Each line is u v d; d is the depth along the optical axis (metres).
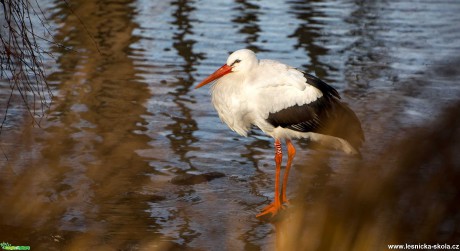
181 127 13.98
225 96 11.98
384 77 16.64
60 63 16.92
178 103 15.10
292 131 11.88
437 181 10.73
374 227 10.30
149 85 15.95
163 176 11.98
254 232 10.40
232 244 9.99
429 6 22.52
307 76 12.07
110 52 17.88
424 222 10.27
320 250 9.90
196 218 10.70
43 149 12.72
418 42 19.12
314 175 12.23
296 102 11.79
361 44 18.92
